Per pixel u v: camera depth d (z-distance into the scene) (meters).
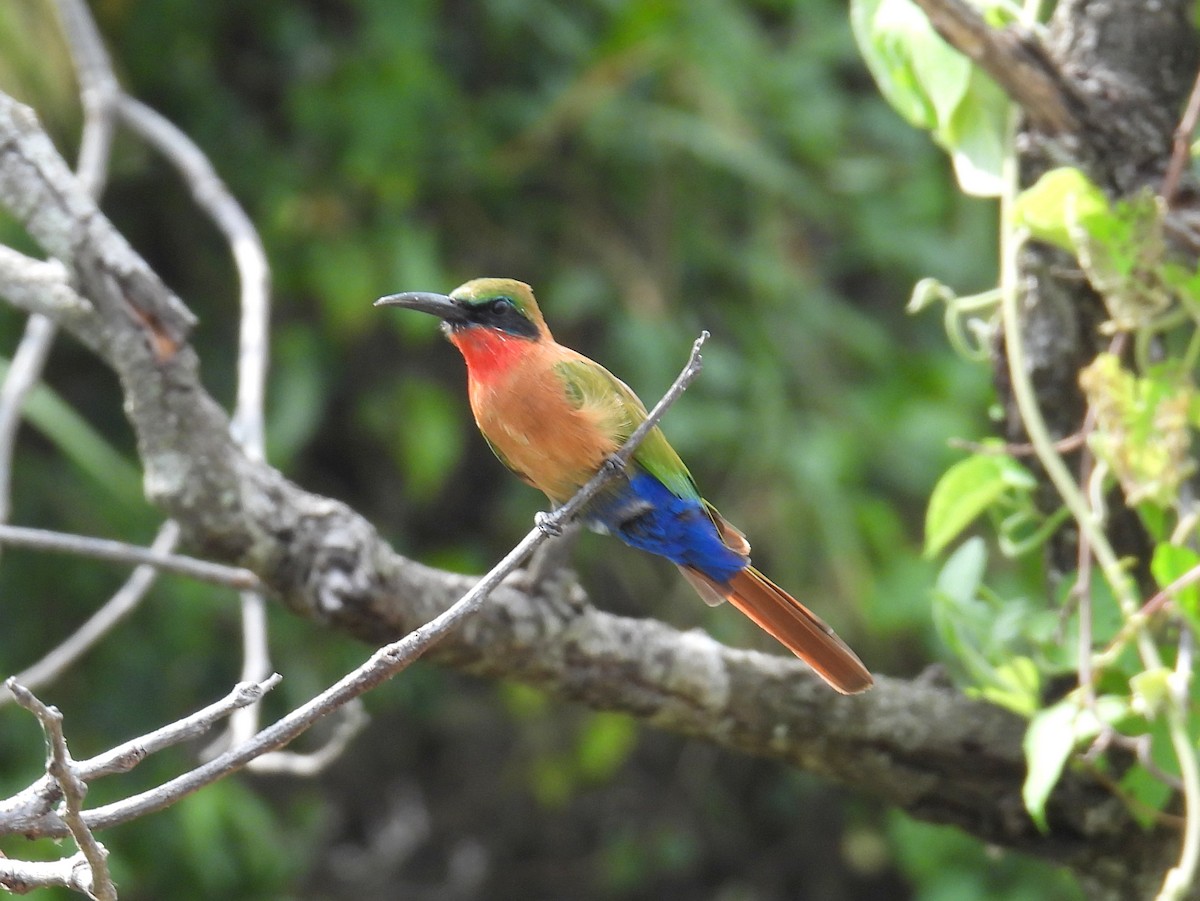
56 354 12.66
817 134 12.46
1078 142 6.36
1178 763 6.16
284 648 12.60
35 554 12.05
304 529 6.16
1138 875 6.88
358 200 12.41
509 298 7.13
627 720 12.85
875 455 12.48
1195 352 6.16
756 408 12.21
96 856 4.02
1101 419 6.12
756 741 6.70
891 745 6.76
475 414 7.21
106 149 8.23
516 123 12.60
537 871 14.78
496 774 14.59
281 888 12.46
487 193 12.88
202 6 12.44
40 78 9.66
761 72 12.49
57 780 3.95
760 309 12.62
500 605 6.29
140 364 6.00
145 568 7.62
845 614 12.14
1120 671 6.30
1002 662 6.34
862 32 6.80
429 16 12.41
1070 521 6.77
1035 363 6.68
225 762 4.35
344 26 12.93
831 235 13.52
